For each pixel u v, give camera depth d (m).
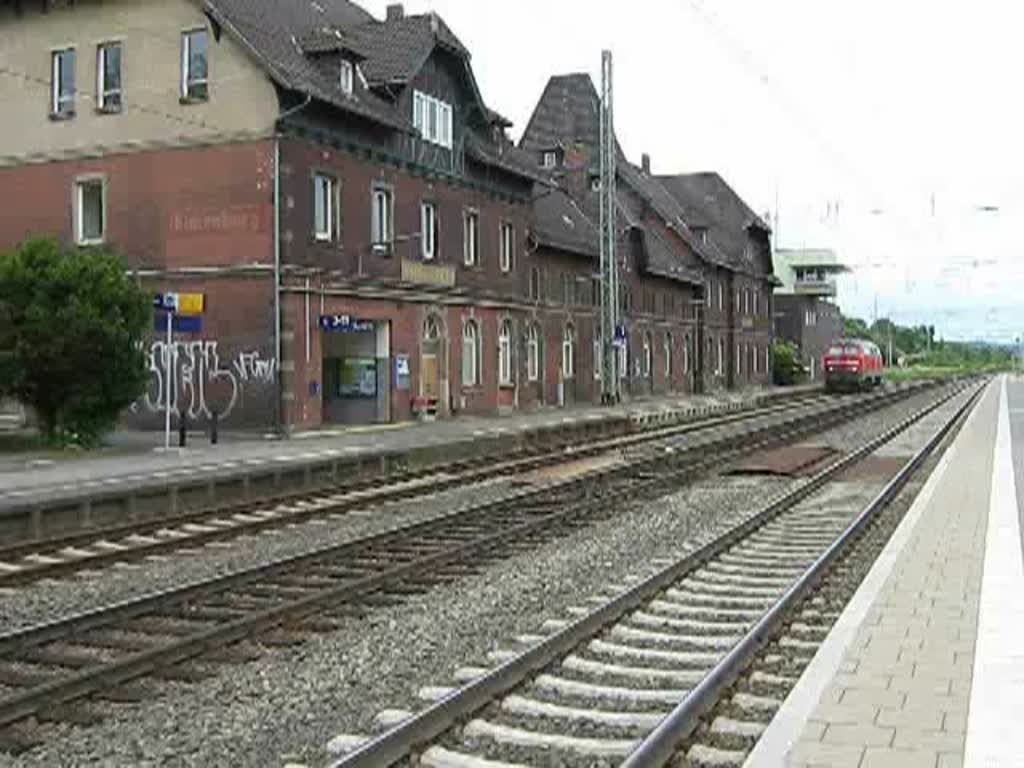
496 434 31.23
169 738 7.42
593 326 57.03
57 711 7.82
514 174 46.78
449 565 13.41
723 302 79.50
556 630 10.16
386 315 38.22
